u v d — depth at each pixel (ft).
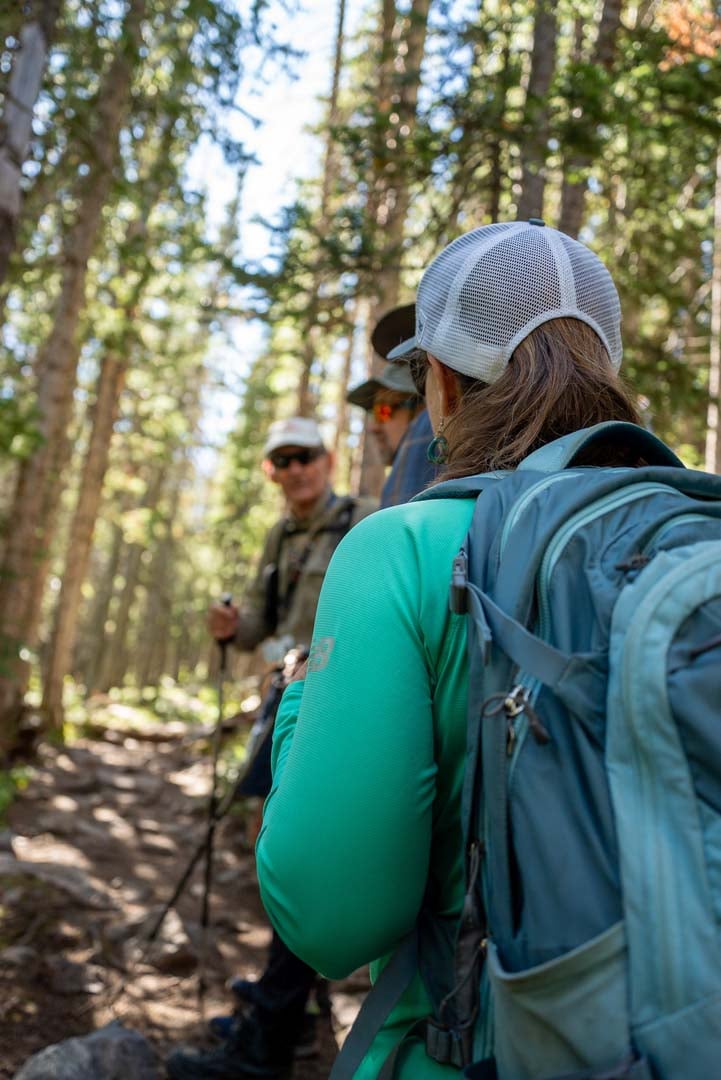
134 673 124.57
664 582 2.63
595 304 3.64
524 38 20.33
